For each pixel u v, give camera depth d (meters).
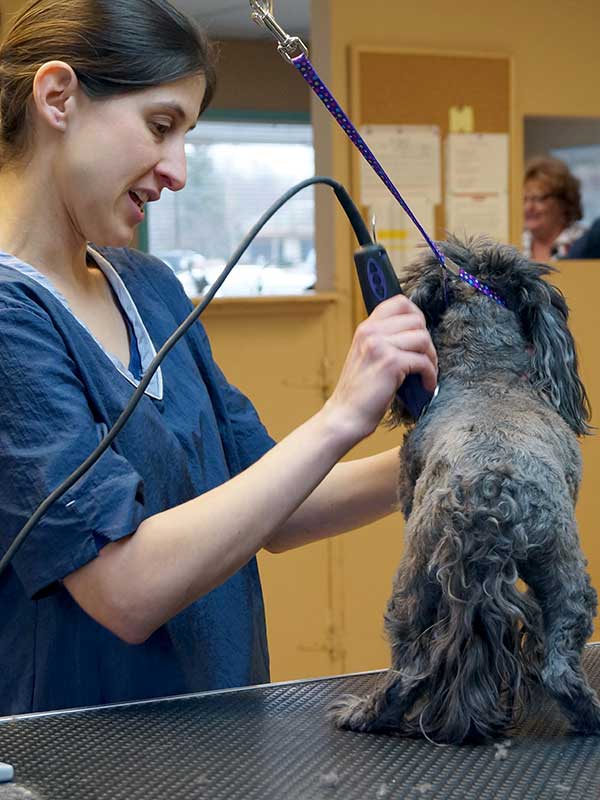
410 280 0.99
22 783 0.82
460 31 2.84
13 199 1.10
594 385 3.04
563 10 2.96
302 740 0.88
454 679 0.83
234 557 0.94
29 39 1.03
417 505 0.85
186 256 7.01
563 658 0.82
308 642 2.75
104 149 1.02
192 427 1.18
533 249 3.31
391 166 2.75
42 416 0.95
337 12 2.70
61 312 1.05
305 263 7.22
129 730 0.92
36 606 1.06
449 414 0.88
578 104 3.01
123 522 0.93
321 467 0.95
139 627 0.93
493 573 0.80
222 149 6.90
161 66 1.00
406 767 0.81
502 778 0.79
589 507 2.93
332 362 2.74
